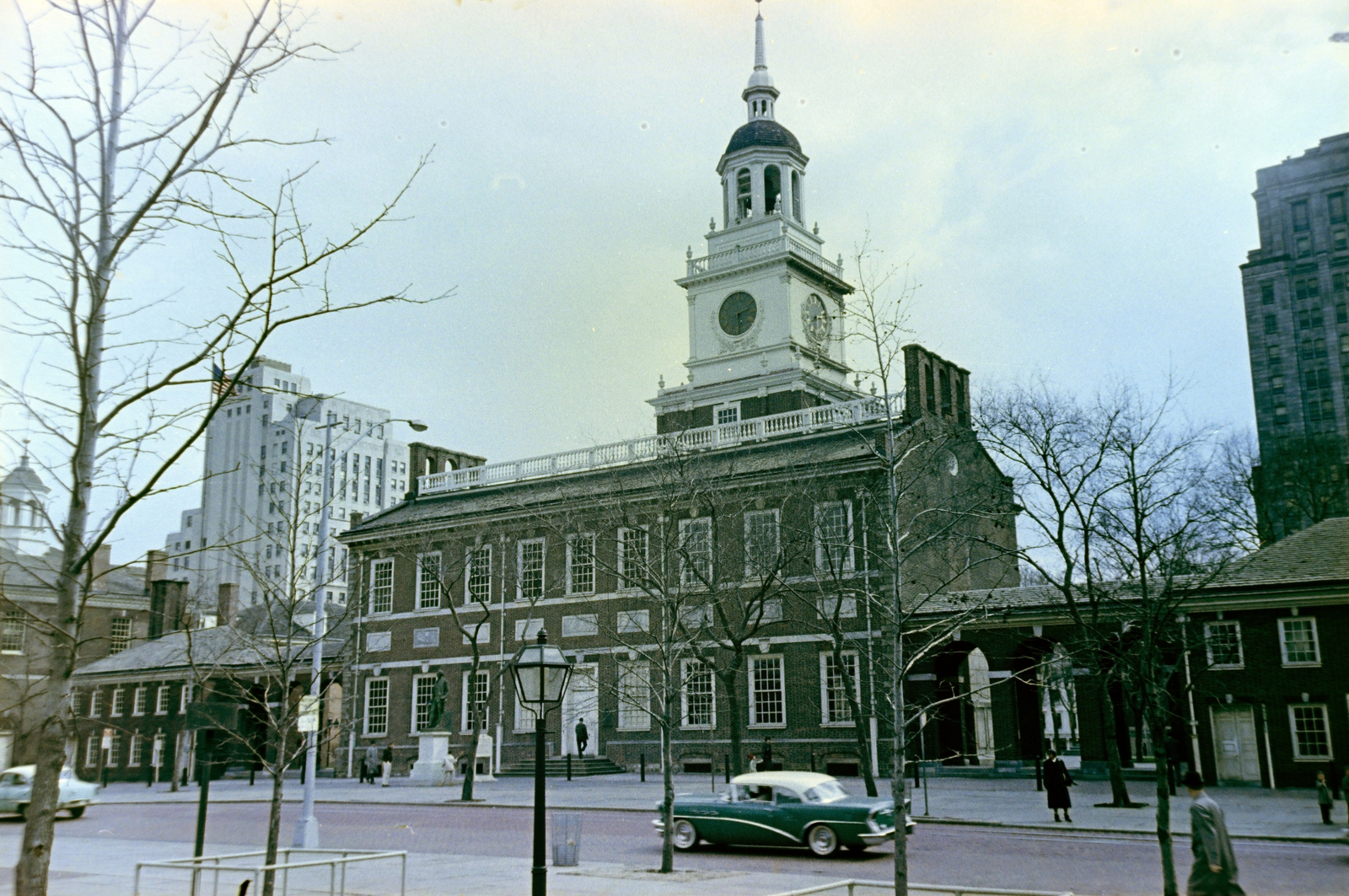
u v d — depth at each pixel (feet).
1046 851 71.82
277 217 48.16
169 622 227.40
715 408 203.72
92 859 76.18
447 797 124.88
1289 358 312.91
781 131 219.41
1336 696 114.01
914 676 134.51
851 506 133.39
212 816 116.37
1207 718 120.88
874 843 70.03
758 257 206.08
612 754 150.82
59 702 26.66
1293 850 72.13
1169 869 49.67
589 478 169.07
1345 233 308.19
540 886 42.96
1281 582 117.50
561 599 158.81
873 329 74.54
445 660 169.58
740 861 70.03
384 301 33.12
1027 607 127.95
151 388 28.89
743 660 141.08
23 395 30.99
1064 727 232.53
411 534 177.37
